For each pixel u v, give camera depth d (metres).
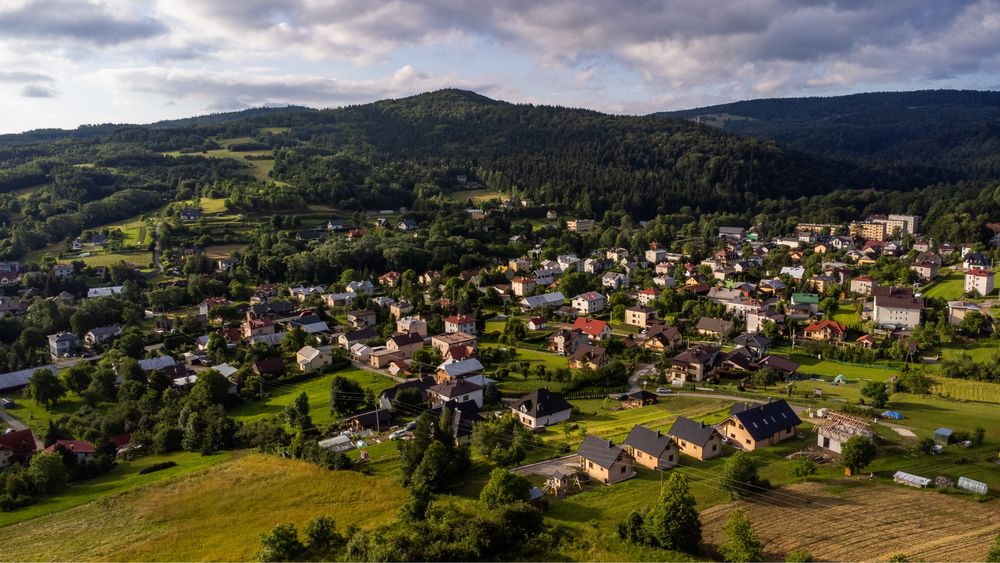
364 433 110.12
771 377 128.25
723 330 170.50
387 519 77.94
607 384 134.75
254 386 141.62
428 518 74.50
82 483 99.31
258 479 92.25
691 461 89.50
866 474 81.12
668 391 127.69
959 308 170.12
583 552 66.19
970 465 82.94
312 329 187.25
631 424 106.06
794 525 69.25
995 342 154.00
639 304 197.12
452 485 86.38
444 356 152.38
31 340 174.75
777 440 94.44
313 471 93.50
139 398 135.25
